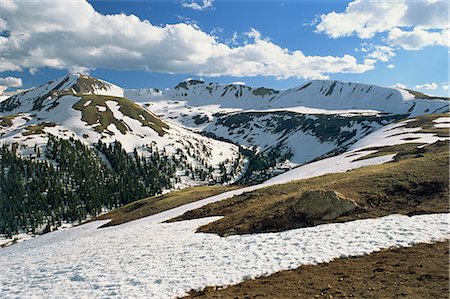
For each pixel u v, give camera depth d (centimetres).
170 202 6988
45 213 18288
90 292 2128
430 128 10512
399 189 3102
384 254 1992
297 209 3055
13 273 3067
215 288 1920
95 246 3719
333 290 1648
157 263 2544
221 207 4728
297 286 1766
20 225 17562
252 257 2294
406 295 1477
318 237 2439
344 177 4722
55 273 2734
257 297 1706
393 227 2358
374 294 1537
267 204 3731
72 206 18738
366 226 2489
